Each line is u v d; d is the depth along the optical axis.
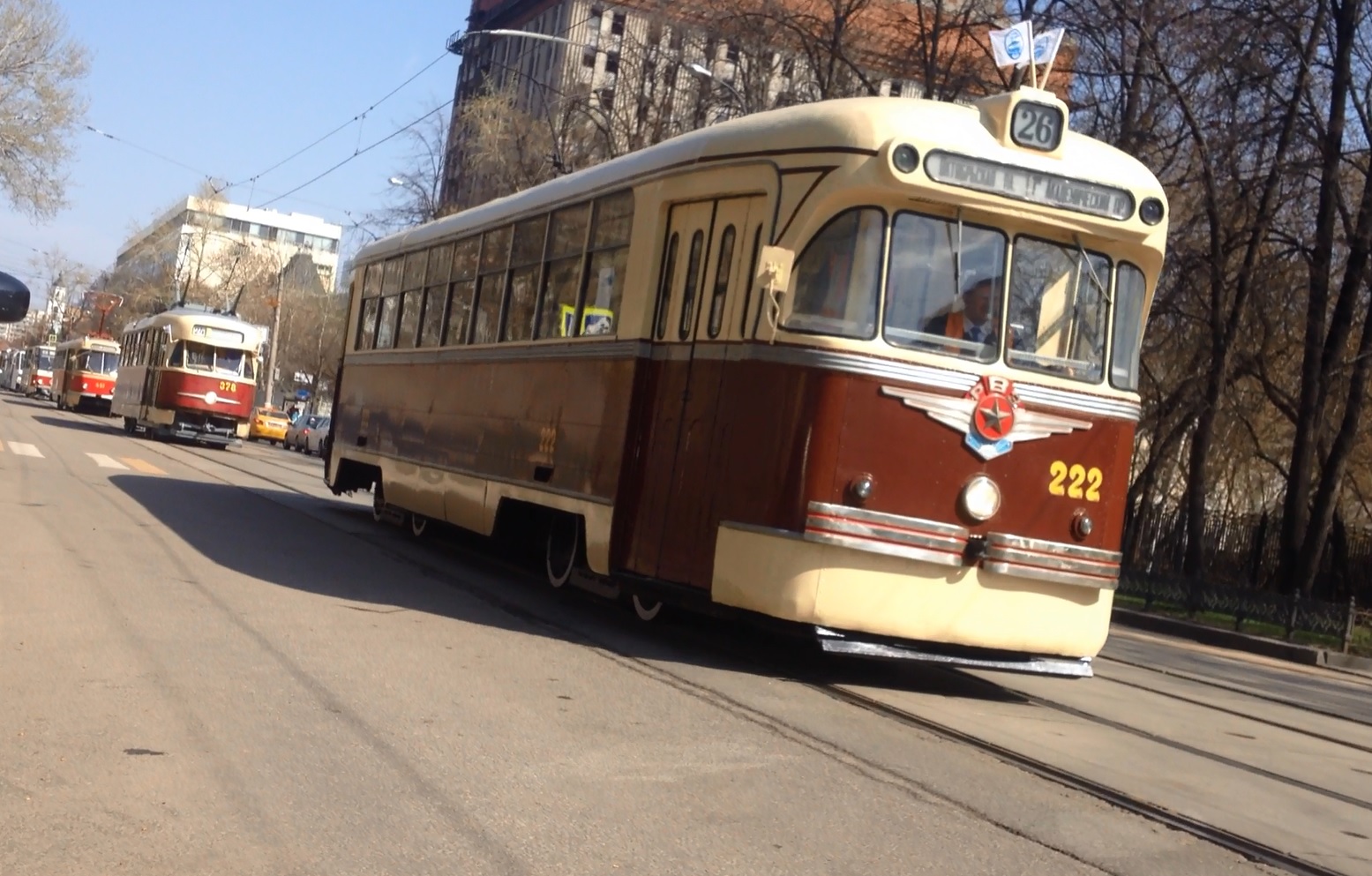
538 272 12.68
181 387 36.69
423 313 15.88
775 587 8.92
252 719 6.77
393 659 8.59
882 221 9.01
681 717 7.68
